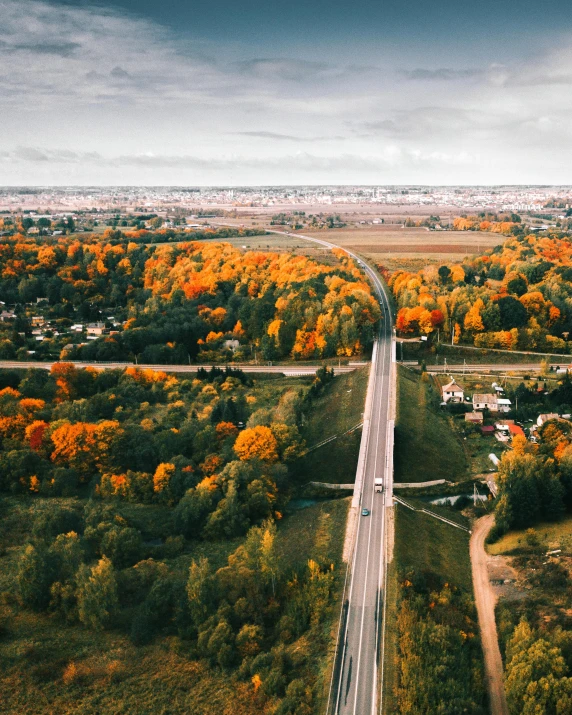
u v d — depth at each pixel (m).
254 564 113.31
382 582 110.94
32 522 146.00
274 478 154.00
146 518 148.38
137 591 118.00
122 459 170.88
